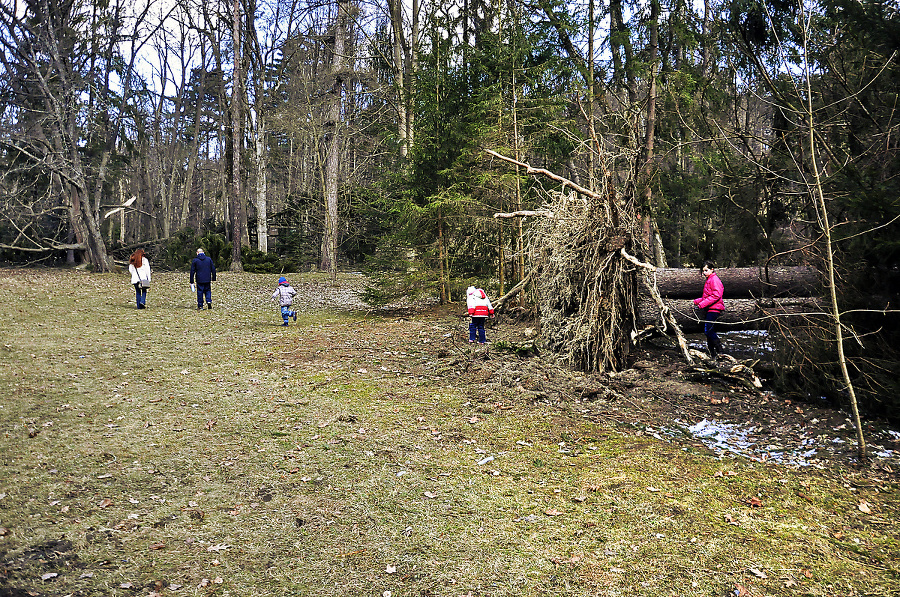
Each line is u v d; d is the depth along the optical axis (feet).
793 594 11.97
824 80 25.40
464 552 13.41
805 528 14.87
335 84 86.02
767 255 31.63
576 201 32.14
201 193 178.29
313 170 115.44
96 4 92.94
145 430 20.51
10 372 26.71
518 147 46.29
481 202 48.62
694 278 36.11
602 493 16.69
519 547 13.67
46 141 88.74
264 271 97.19
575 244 30.32
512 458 19.31
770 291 33.99
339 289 76.48
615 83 51.96
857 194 21.13
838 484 17.67
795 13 24.76
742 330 37.17
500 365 30.89
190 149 153.69
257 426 21.49
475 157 47.96
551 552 13.48
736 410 24.61
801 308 28.12
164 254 109.09
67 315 44.19
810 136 20.22
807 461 19.45
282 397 25.39
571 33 50.19
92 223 86.63
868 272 22.43
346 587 11.84
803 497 16.70
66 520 14.05
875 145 22.62
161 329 40.73
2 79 89.10
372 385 27.86
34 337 34.94
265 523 14.44
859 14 21.36
